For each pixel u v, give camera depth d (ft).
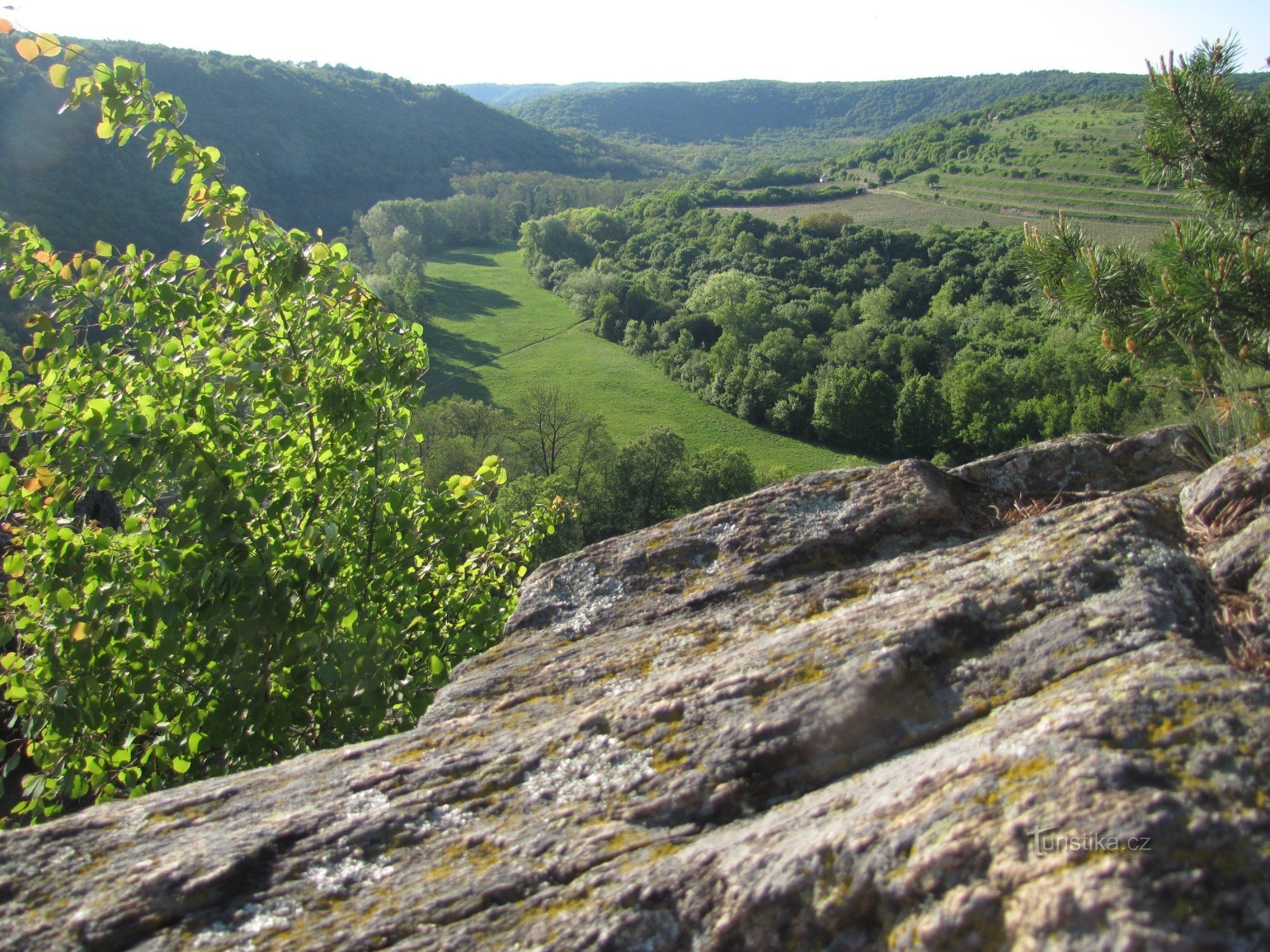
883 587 9.75
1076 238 21.30
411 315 257.14
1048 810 5.19
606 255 360.07
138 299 15.23
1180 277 17.69
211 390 15.30
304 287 15.35
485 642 16.60
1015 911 4.82
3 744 14.06
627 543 12.50
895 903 5.26
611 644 10.50
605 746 7.77
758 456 192.34
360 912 6.45
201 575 13.53
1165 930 4.41
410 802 7.57
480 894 6.41
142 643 14.20
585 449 151.12
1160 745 5.45
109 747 14.49
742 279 274.57
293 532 15.76
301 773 8.44
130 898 6.65
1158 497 10.98
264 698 13.92
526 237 338.13
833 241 322.55
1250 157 19.04
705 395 222.28
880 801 5.96
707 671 8.25
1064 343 183.83
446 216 385.70
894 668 7.32
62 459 13.73
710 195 410.31
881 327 234.17
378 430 16.19
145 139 17.25
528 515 20.12
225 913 6.56
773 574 11.18
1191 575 8.02
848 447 197.47
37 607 14.12
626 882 6.13
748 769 7.07
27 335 99.25
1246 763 5.16
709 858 6.05
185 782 14.58
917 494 11.80
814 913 5.43
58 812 14.21
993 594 8.10
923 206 380.58
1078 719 5.85
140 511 15.08
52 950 6.31
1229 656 7.25
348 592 15.69
